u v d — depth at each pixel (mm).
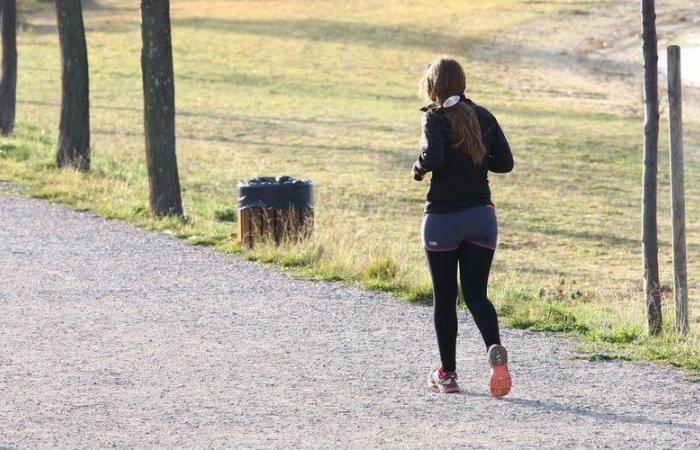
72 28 66188
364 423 21547
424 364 26625
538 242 62375
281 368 26125
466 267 22734
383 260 38188
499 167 23078
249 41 189750
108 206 53469
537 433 20906
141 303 34125
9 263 40812
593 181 86812
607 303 38844
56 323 31219
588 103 141750
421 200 74938
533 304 33938
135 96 131875
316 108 128625
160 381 24797
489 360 22031
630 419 21938
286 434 20781
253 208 44188
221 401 23125
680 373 25859
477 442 20297
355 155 95250
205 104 128250
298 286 36844
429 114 22328
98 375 25312
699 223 69750
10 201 55625
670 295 46656
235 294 35531
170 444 20141
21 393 23672
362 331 30375
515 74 165625
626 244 62500
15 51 85312
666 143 107250
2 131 84875
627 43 198250
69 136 66938
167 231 48156
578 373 25797
